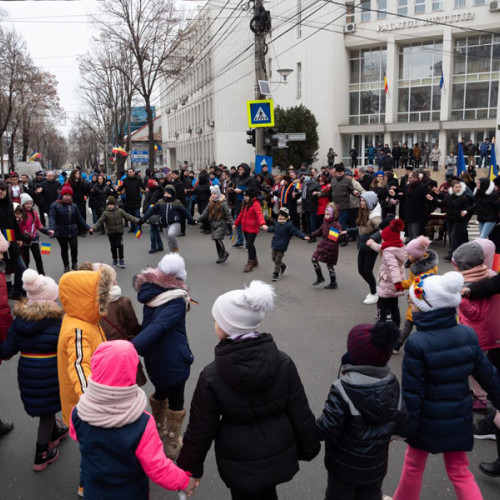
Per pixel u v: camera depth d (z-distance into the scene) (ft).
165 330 11.64
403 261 19.22
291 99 122.93
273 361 8.02
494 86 106.11
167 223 39.29
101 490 7.97
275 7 122.83
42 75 142.20
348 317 24.31
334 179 42.50
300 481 12.24
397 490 10.46
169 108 213.25
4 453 13.60
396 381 8.46
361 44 117.19
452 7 105.81
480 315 13.23
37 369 12.05
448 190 39.14
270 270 34.45
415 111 116.06
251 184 33.71
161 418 13.34
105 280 11.21
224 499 11.69
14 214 27.17
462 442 9.66
